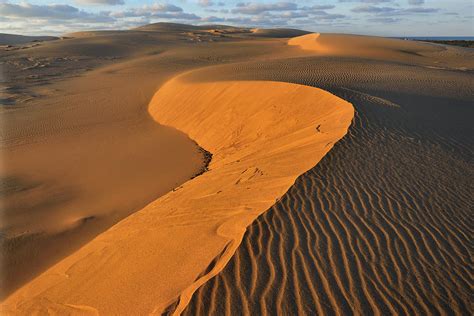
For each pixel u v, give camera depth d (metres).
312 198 6.81
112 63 52.81
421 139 10.56
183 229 6.79
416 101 15.51
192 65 44.62
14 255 8.77
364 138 10.25
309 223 6.00
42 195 12.64
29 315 5.98
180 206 8.45
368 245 5.50
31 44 71.19
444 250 5.49
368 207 6.60
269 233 5.71
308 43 57.59
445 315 4.31
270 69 26.20
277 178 8.13
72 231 9.87
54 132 21.39
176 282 5.04
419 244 5.61
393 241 5.64
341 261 5.12
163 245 6.45
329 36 59.22
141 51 63.53
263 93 18.23
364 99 15.00
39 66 49.62
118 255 6.87
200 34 100.25
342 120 12.29
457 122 12.73
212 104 20.14
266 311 4.25
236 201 7.38
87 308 5.43
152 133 20.27
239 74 25.06
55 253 8.90
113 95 29.98
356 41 53.69
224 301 4.42
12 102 29.95
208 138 17.95
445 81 21.38
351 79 20.67
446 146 10.15
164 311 4.45
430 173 8.22
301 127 14.05
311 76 21.94
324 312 4.25
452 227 6.12
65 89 34.62
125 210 11.11
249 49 58.81
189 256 5.68
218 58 50.12
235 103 18.81
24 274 8.09
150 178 13.80
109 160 16.19
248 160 11.18
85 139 19.78
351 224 6.03
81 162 16.12
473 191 7.48
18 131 21.83
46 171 15.17
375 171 8.12
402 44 52.34
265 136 15.25
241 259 5.12
